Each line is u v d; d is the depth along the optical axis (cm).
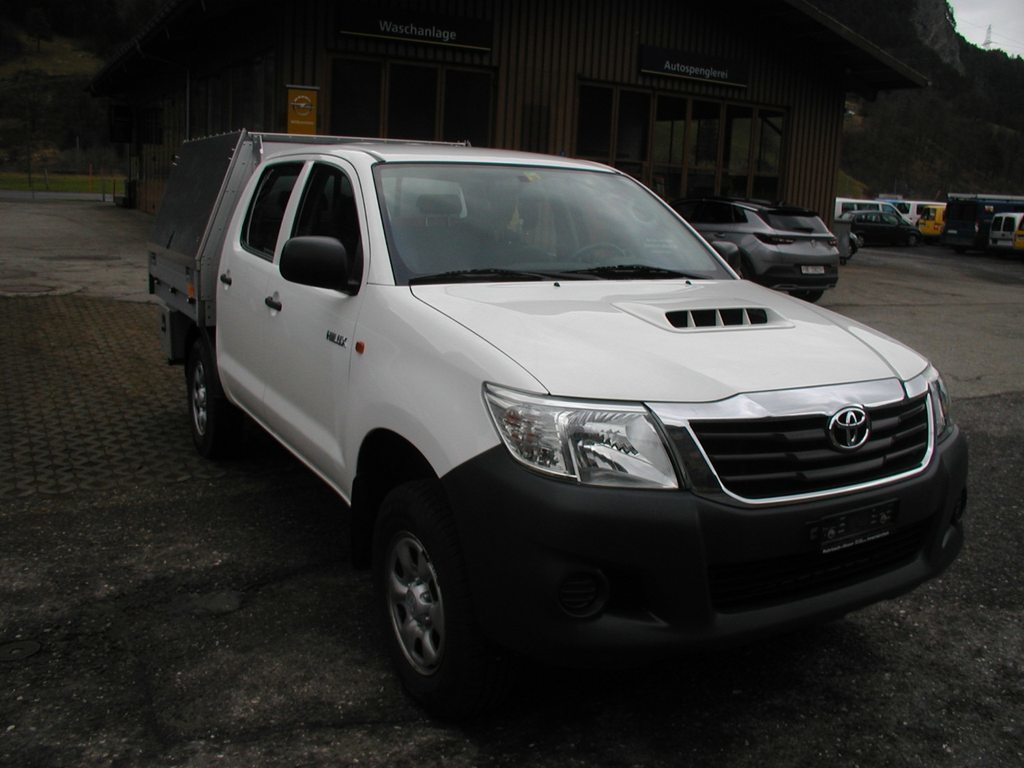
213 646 352
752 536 269
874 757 297
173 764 281
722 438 271
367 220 372
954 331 1256
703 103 1908
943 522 320
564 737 301
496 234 391
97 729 297
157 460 567
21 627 362
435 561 290
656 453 266
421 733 301
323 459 381
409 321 324
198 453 581
